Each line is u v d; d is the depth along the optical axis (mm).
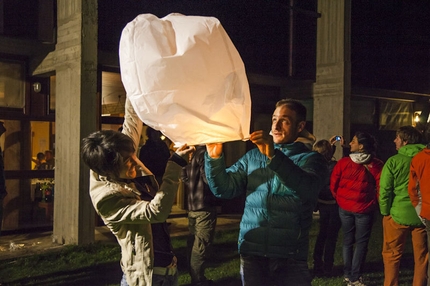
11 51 7480
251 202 2670
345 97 9719
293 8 9539
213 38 1906
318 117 10094
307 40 10461
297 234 2604
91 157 2174
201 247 4555
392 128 12734
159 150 4945
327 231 5324
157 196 2113
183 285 4977
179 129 2012
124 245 2264
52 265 5719
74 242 6496
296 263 2631
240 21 9664
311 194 2479
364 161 4742
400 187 4242
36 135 8016
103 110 9953
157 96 1919
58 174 6859
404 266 5902
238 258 6145
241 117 2035
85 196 6496
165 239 2479
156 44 1898
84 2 6402
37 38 7074
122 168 2227
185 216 9430
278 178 2449
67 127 6664
